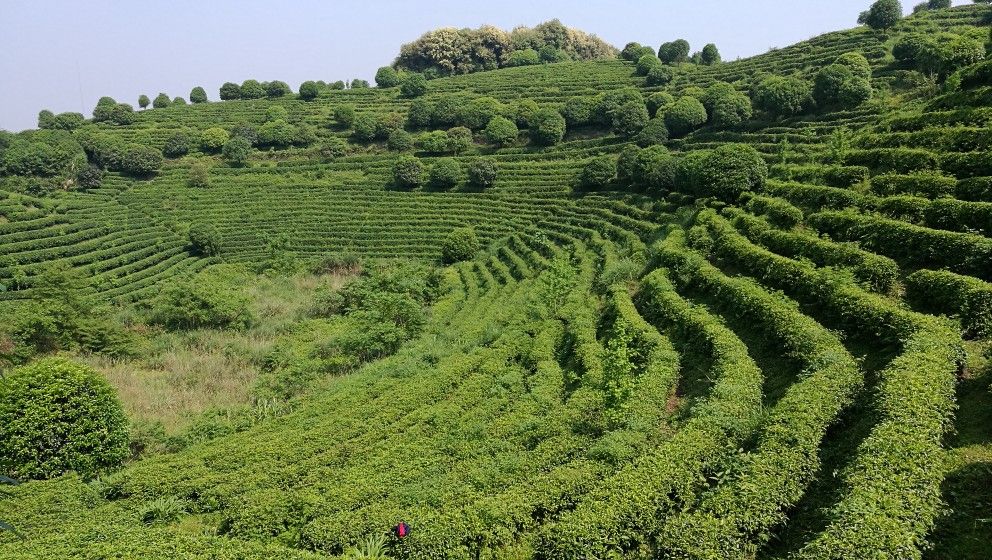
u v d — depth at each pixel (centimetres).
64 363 1988
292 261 5612
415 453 1838
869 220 2442
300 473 1802
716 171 3703
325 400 2395
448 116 8281
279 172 7681
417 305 3647
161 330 3888
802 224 2872
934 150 3020
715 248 2958
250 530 1523
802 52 7331
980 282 1745
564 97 8875
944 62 4431
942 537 1045
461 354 2731
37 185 6762
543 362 2408
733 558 1084
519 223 5709
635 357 2222
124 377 2972
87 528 1452
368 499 1584
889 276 2047
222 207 6894
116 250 5709
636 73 9206
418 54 12062
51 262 5231
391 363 2859
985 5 6688
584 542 1190
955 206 2275
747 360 1844
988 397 1356
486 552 1293
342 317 4094
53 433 1845
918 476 1077
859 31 7031
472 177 6638
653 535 1230
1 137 7812
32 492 1705
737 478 1246
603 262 3828
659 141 6372
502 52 11869
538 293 3431
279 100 10300
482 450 1767
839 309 1900
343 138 8550
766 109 5809
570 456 1656
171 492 1730
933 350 1484
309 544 1410
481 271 4722
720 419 1501
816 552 942
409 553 1306
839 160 3450
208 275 5288
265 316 4138
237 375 3023
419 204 6569
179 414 2514
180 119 9500
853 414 1449
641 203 4988
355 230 6253
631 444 1558
